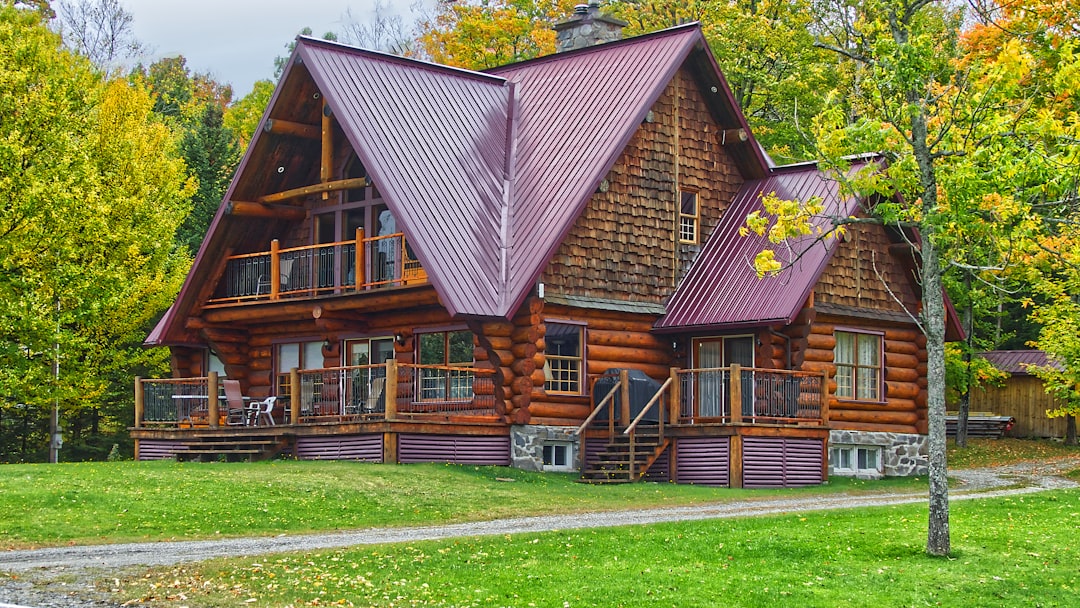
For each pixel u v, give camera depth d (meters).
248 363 37.56
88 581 17.28
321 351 36.28
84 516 23.08
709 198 36.72
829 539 20.95
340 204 34.88
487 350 32.03
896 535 21.41
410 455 30.91
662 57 35.66
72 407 40.62
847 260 34.72
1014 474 37.38
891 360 36.09
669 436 32.66
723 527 21.98
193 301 36.25
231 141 57.47
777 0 53.03
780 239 20.70
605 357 33.88
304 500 25.12
